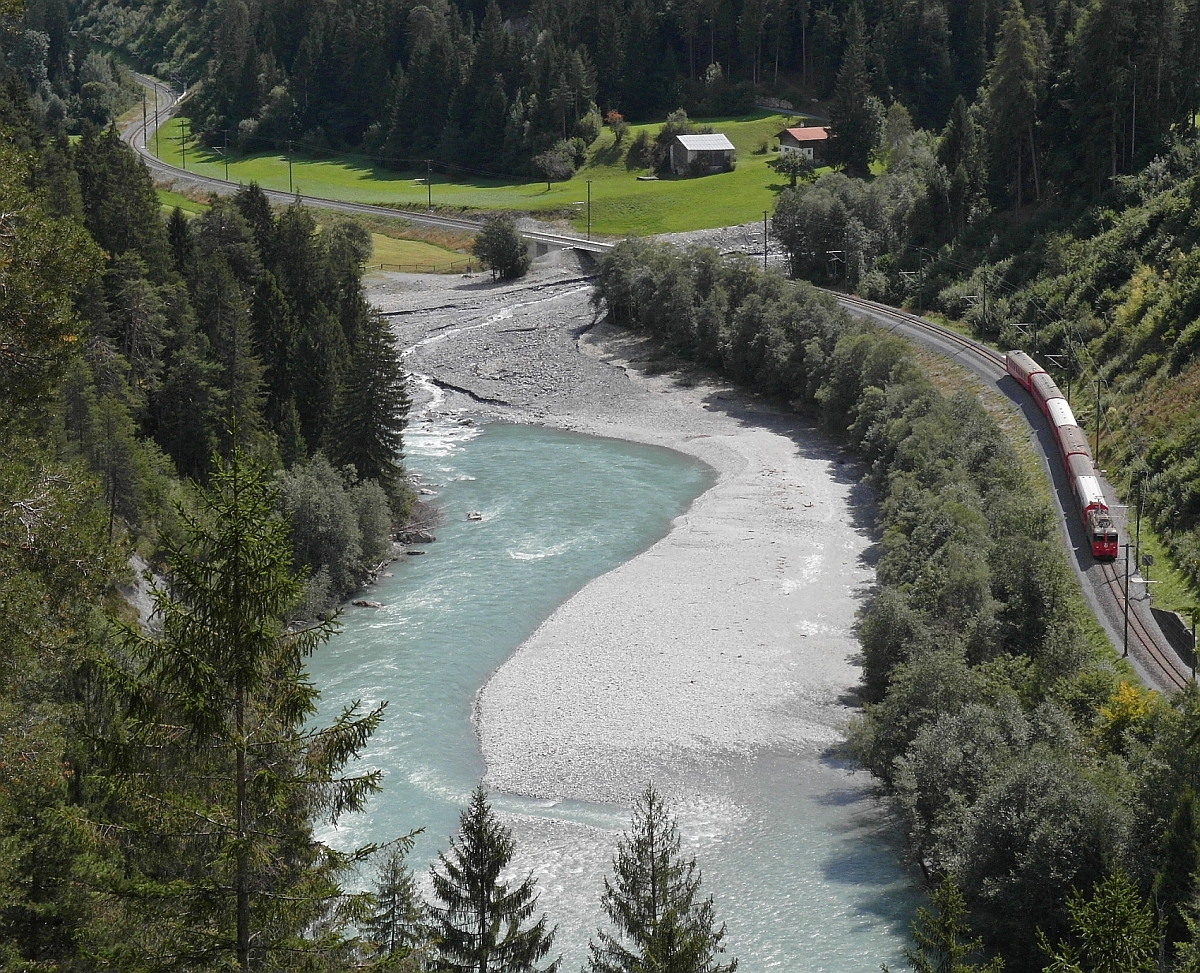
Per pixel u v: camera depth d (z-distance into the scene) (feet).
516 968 126.52
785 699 233.35
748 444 415.64
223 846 80.38
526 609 279.49
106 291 313.94
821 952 160.25
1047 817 155.63
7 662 101.35
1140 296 385.70
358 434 331.16
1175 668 221.05
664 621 269.44
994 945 157.99
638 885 133.39
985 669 207.51
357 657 253.24
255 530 81.30
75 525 110.32
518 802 199.82
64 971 97.81
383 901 128.57
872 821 193.16
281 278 414.21
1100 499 288.30
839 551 312.91
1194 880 140.05
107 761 81.46
